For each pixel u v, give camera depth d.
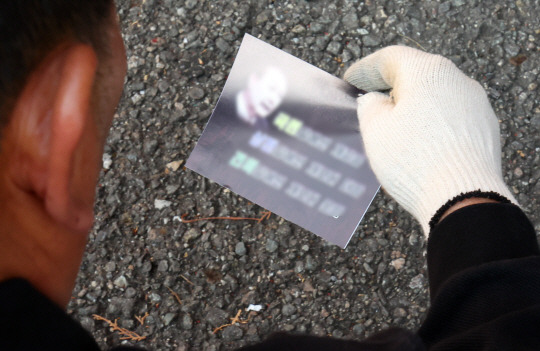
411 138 1.08
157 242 1.62
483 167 1.02
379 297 1.57
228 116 1.59
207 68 1.72
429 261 0.94
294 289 1.58
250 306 1.58
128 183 1.66
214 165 1.60
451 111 1.09
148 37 1.75
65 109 0.37
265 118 1.58
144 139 1.68
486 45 1.69
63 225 0.47
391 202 1.60
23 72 0.39
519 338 0.70
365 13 1.73
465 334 0.74
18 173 0.42
